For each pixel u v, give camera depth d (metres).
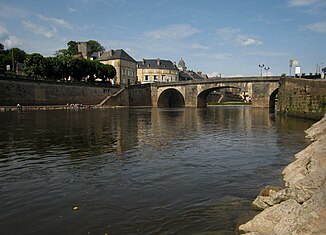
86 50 106.94
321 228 4.41
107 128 26.02
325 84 33.12
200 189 9.10
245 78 69.19
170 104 100.69
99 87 78.62
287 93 45.34
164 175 10.70
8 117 37.22
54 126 27.22
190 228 6.40
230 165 12.26
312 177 6.75
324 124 19.28
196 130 25.11
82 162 12.77
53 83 65.62
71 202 8.02
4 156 13.98
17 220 6.90
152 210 7.44
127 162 12.78
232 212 7.22
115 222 6.75
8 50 100.88
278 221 5.82
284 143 17.89
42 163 12.59
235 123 32.09
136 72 115.12
